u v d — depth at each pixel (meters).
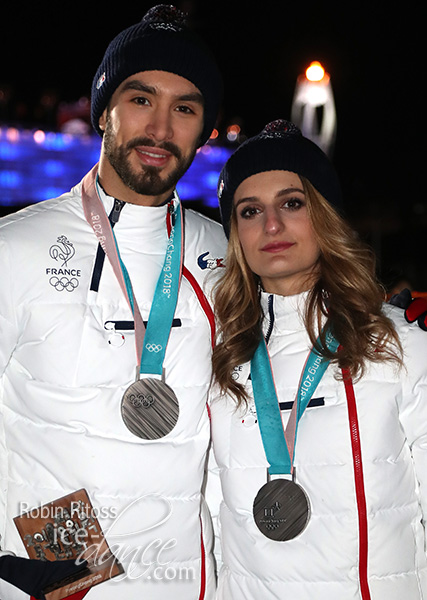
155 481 1.71
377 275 2.00
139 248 1.83
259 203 1.80
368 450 1.65
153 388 1.72
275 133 1.82
